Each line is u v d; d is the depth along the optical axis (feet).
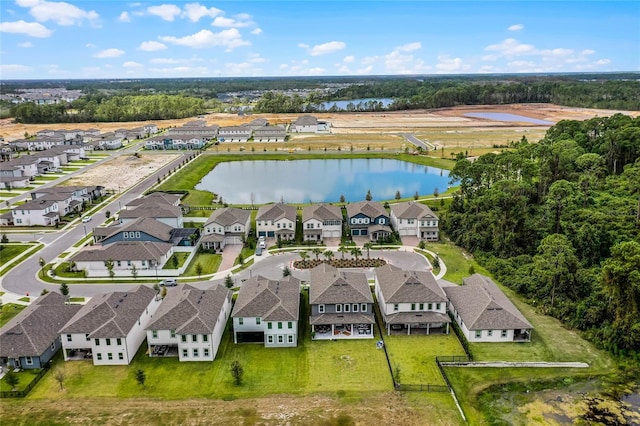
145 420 181.06
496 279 309.63
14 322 228.02
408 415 184.75
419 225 379.55
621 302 234.58
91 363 218.38
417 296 245.65
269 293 242.37
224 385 202.59
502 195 353.31
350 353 227.20
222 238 360.48
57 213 415.23
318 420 181.47
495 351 229.25
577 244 312.91
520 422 184.75
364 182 584.40
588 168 433.89
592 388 205.05
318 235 372.79
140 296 247.50
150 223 363.97
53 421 180.55
